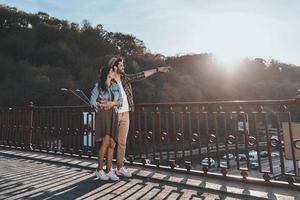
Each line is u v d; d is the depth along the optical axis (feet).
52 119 22.34
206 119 14.61
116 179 14.42
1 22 312.29
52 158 20.13
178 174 14.97
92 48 315.99
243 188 12.26
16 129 25.14
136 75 15.38
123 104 14.93
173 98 222.89
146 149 16.76
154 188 13.02
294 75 312.29
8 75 246.68
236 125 13.70
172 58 332.60
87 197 11.89
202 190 12.56
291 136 12.12
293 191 11.65
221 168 13.83
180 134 15.51
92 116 19.67
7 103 207.31
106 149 14.78
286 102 12.25
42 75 238.68
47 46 292.40
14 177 15.25
